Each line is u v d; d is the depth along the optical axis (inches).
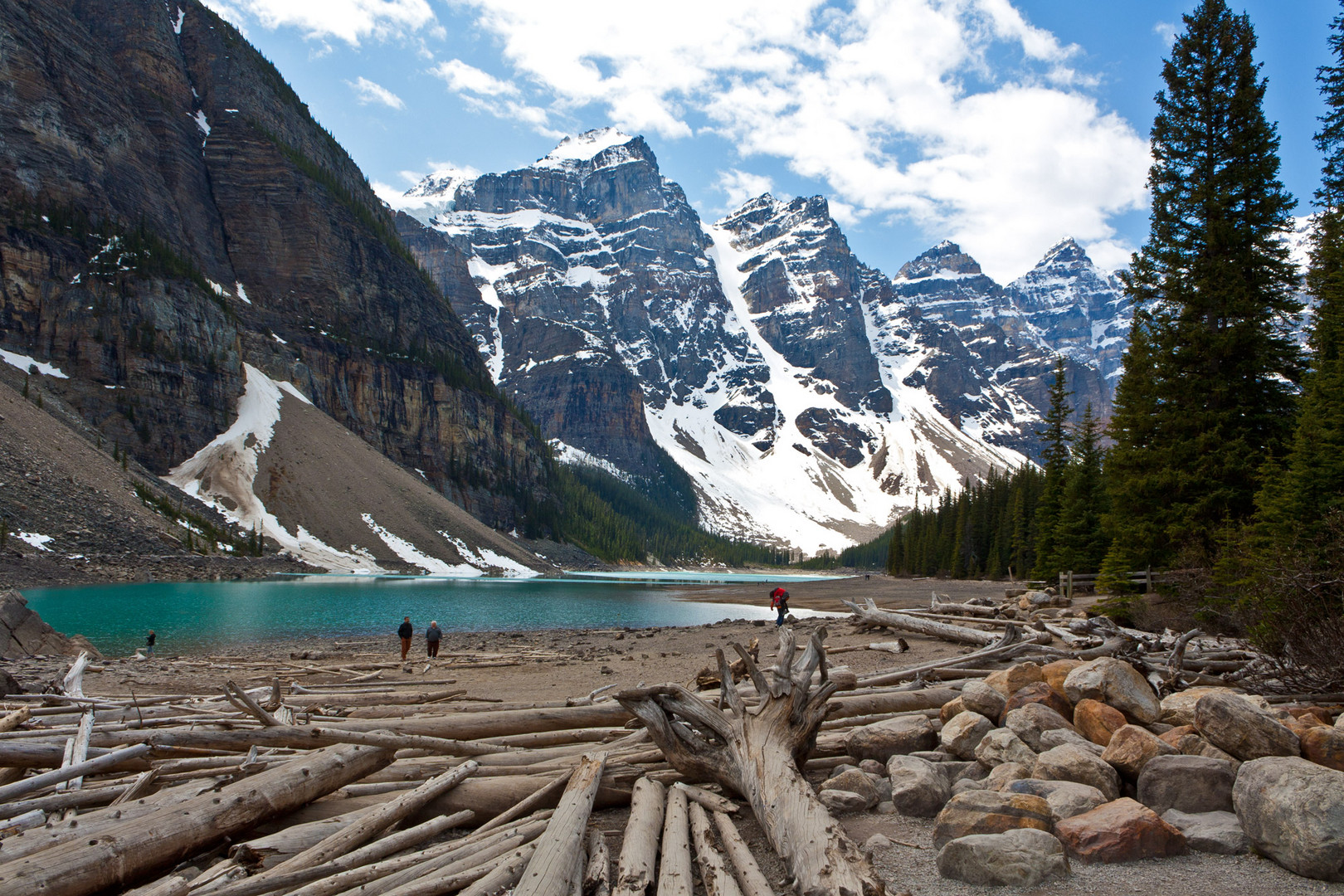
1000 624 964.0
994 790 291.3
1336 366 775.7
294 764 280.2
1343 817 216.1
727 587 4269.2
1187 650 573.9
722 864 229.6
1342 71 964.6
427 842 271.0
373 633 1471.5
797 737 320.5
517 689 703.1
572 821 248.2
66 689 522.9
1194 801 264.2
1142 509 1079.6
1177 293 1047.6
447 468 6801.2
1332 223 912.9
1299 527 636.1
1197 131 1060.5
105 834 211.8
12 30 4963.1
